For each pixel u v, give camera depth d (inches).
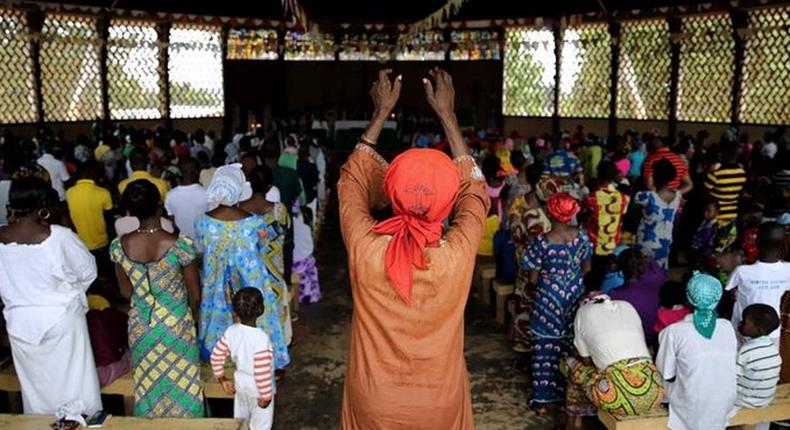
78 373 139.0
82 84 553.6
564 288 169.0
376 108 84.8
